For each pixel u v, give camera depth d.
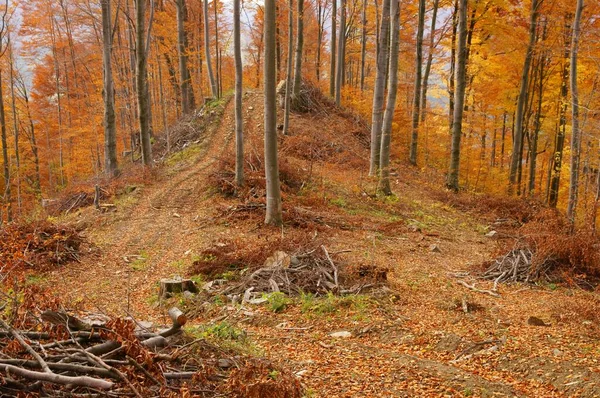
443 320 7.07
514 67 20.00
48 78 32.84
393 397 4.68
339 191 16.34
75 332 3.94
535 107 21.92
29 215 16.28
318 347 6.08
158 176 17.67
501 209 16.14
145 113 18.23
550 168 22.14
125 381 3.25
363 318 7.02
